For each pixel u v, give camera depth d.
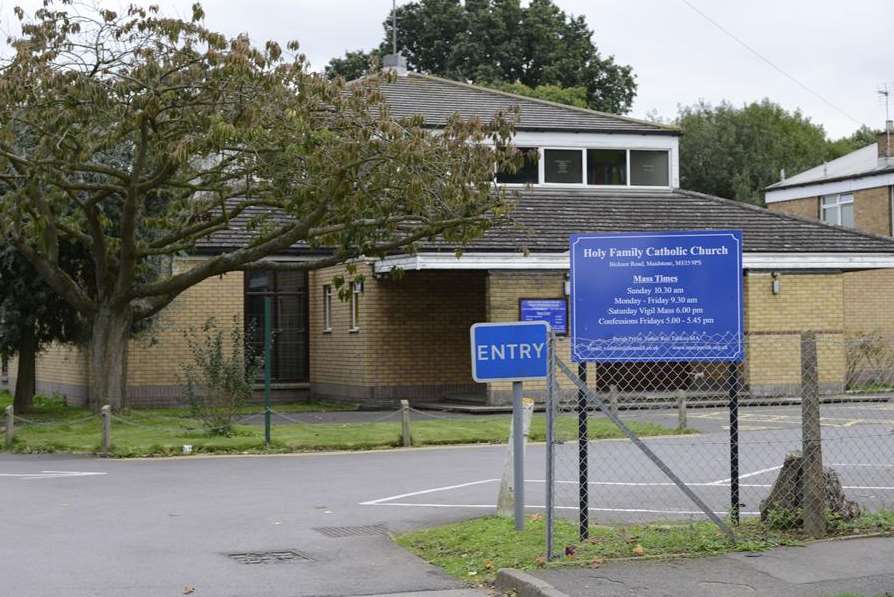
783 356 28.09
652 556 9.13
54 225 21.03
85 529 11.51
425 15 58.47
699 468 15.74
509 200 21.44
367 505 12.96
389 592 8.70
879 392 27.45
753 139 63.41
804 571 8.62
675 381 28.69
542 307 26.98
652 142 32.16
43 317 25.19
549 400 9.23
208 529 11.49
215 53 17.31
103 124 19.05
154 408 27.47
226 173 20.91
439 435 20.16
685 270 9.73
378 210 19.61
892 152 40.41
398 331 29.31
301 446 19.03
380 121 18.02
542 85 55.72
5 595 8.61
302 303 31.81
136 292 21.56
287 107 17.66
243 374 20.41
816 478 9.70
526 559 9.24
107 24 18.00
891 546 9.34
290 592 8.72
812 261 28.28
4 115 18.12
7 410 19.52
